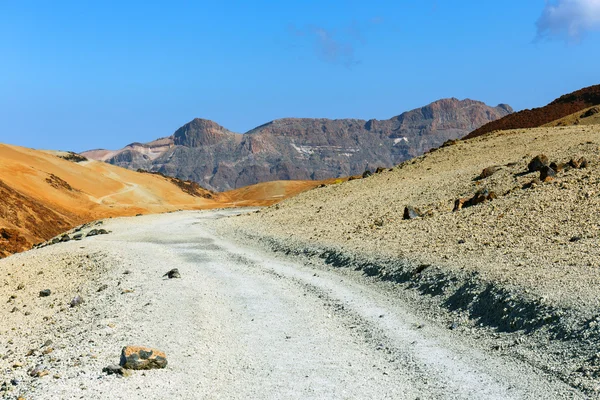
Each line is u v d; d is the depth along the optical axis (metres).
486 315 16.11
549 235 21.61
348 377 13.04
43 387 12.42
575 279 15.85
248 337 16.39
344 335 16.42
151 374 13.03
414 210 33.31
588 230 20.98
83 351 15.50
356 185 54.44
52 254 37.81
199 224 56.47
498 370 12.77
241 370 13.60
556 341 13.35
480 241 23.08
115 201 141.12
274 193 186.00
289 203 56.84
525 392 11.54
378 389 12.27
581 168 31.73
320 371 13.48
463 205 32.12
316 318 18.33
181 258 33.50
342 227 35.75
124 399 11.45
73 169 158.25
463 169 45.41
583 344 12.70
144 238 45.25
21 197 89.25
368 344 15.50
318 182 195.00
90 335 17.36
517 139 52.12
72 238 49.12
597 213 22.89
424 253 23.20
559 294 15.00
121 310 20.47
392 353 14.60
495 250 21.14
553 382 11.76
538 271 17.30
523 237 22.16
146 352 13.57
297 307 19.88
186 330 16.97
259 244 37.19
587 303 14.05
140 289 24.00
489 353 13.85
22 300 28.02
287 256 31.52
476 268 19.05
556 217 23.94
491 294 16.67
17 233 62.78
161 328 17.19
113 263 32.03
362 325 17.22
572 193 26.94
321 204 49.50
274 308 19.83
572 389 11.30
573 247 19.27
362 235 30.97
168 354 14.66
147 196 157.75
